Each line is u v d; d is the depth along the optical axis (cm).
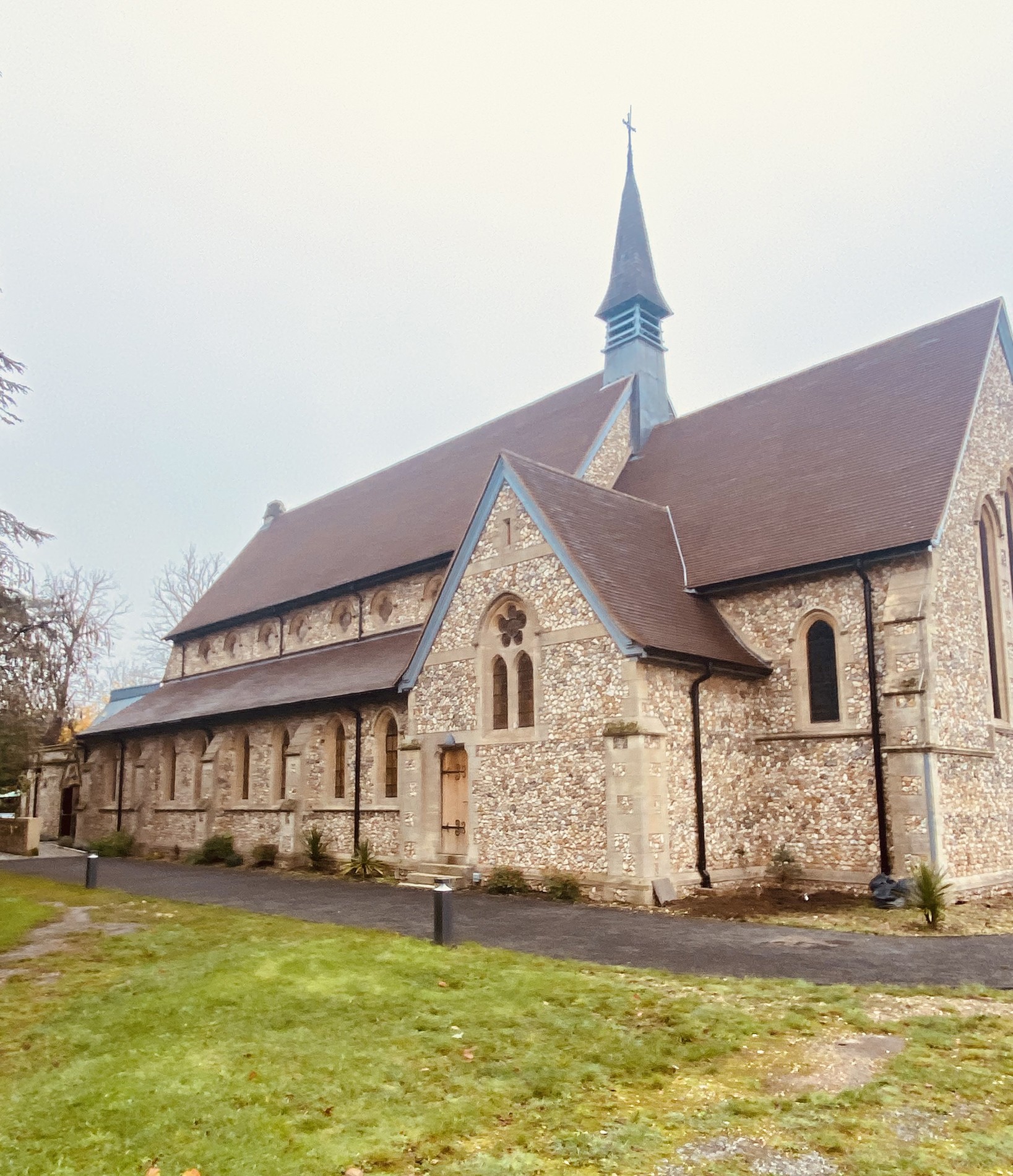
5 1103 679
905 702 1723
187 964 1130
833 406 2333
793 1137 607
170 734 3412
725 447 2517
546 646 1894
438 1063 752
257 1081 714
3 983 1070
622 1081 714
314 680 2769
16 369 2239
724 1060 753
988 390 2130
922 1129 615
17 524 2583
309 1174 559
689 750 1803
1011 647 2059
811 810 1864
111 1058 775
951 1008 881
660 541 2227
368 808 2427
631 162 3234
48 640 3008
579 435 2761
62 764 4191
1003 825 1889
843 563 1852
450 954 1157
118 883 2206
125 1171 566
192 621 4012
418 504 3167
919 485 1891
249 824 2875
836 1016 862
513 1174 559
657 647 1725
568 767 1812
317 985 995
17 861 3009
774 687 1961
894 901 1602
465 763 2084
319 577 3241
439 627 2178
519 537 1998
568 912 1578
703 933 1352
